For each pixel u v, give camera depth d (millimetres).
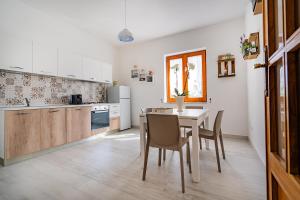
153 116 1771
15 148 2391
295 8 540
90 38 4453
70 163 2352
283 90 641
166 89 4754
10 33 2840
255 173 1941
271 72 796
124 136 4047
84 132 3521
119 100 4676
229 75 3695
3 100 2785
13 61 2664
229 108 3756
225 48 3785
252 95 2932
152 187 1681
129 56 5277
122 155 2666
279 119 755
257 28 2404
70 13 3387
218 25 3861
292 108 551
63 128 3086
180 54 4535
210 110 3971
